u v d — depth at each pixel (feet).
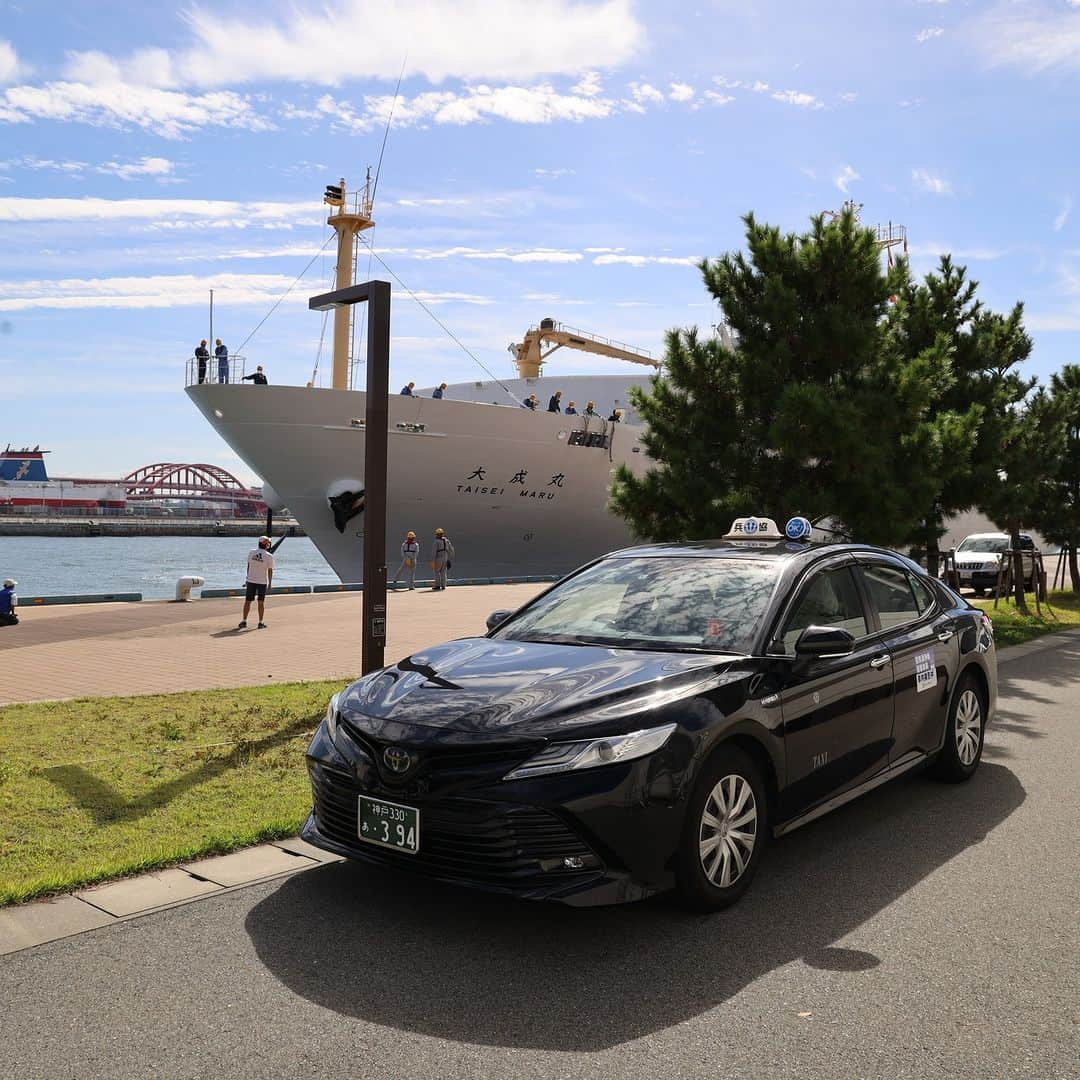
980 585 77.87
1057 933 12.30
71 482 585.63
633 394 41.70
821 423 35.24
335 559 85.81
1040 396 61.00
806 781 14.40
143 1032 9.70
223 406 77.92
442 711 12.45
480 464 86.38
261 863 14.58
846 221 39.27
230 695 29.32
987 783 19.79
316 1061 9.18
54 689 30.83
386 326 23.61
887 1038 9.65
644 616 15.49
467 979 10.93
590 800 11.48
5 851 14.83
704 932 12.29
